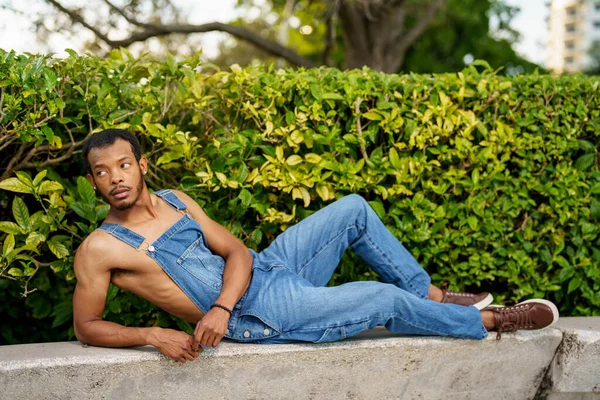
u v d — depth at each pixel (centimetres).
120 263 250
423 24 990
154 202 266
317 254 293
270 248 294
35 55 299
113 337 246
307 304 261
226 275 264
